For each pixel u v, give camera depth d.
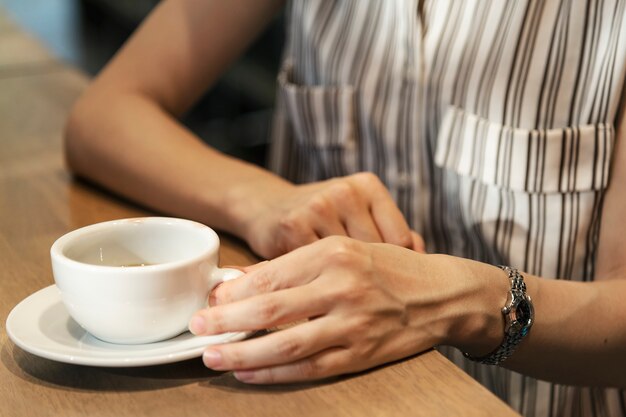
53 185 0.96
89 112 0.97
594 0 0.86
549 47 0.88
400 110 0.99
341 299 0.61
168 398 0.60
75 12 3.78
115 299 0.61
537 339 0.73
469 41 0.93
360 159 1.05
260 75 2.88
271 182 0.85
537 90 0.89
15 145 1.07
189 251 0.66
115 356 0.61
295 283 0.63
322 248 0.63
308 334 0.61
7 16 1.85
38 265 0.77
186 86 1.06
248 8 1.08
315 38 1.06
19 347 0.65
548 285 0.75
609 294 0.76
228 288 0.63
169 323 0.62
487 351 0.71
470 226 0.96
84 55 3.47
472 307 0.67
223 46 1.08
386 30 1.00
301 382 0.61
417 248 0.79
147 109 0.97
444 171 0.98
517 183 0.90
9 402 0.60
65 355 0.60
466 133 0.94
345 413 0.58
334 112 1.05
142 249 0.66
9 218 0.87
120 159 0.92
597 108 0.87
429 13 0.96
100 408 0.59
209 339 0.63
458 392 0.60
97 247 0.65
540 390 0.93
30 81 1.36
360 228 0.77
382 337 0.62
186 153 0.91
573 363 0.76
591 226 0.90
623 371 0.78
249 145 2.96
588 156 0.87
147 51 1.05
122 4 3.54
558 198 0.90
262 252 0.80
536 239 0.91
